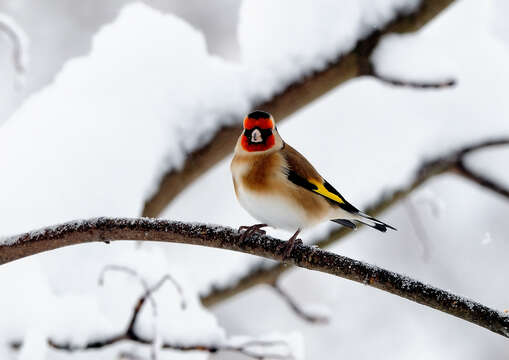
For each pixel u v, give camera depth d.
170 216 11.30
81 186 8.73
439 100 12.02
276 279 10.95
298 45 10.34
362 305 17.14
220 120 9.80
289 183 8.23
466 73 12.27
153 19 10.50
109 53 10.17
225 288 10.86
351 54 10.29
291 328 16.64
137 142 9.31
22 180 8.66
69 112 9.41
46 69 17.97
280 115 10.23
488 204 16.64
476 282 17.00
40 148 8.99
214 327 8.31
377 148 11.74
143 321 7.98
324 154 11.70
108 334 7.71
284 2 10.58
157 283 8.30
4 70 16.89
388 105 12.09
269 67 10.23
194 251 11.35
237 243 6.20
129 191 8.97
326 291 17.30
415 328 16.88
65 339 7.59
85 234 6.09
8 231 8.27
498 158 11.88
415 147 11.70
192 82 9.95
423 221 16.84
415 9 10.38
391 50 10.21
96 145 9.06
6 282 7.92
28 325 7.64
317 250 6.05
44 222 8.41
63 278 8.28
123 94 9.70
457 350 16.58
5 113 16.73
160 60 10.03
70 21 18.80
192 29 10.57
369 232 17.31
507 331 5.34
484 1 13.04
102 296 8.24
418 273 17.12
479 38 12.77
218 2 19.84
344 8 10.41
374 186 11.38
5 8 18.42
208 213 11.44
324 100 12.11
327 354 16.39
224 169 11.73
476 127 11.80
